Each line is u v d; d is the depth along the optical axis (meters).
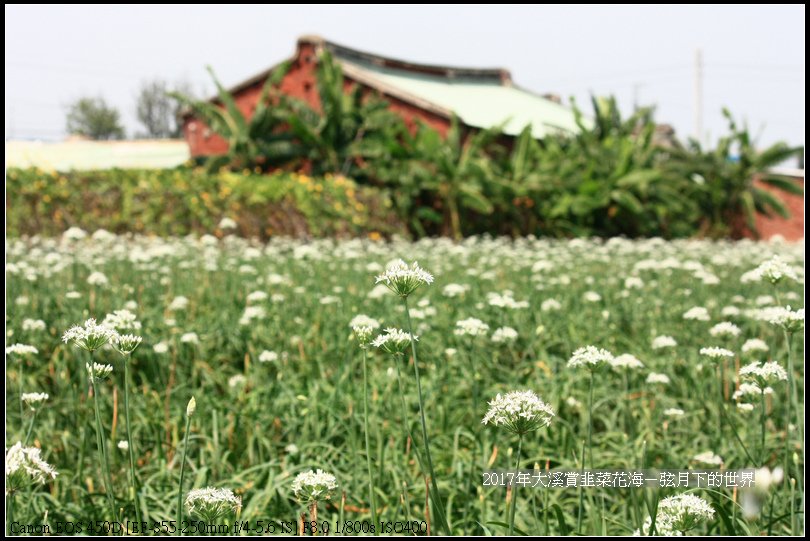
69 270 8.59
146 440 4.52
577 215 24.28
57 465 4.27
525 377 5.73
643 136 28.02
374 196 20.11
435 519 2.95
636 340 6.84
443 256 12.81
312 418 4.62
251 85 27.86
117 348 2.96
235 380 5.21
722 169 29.14
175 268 9.68
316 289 8.45
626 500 3.85
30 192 14.72
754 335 6.66
